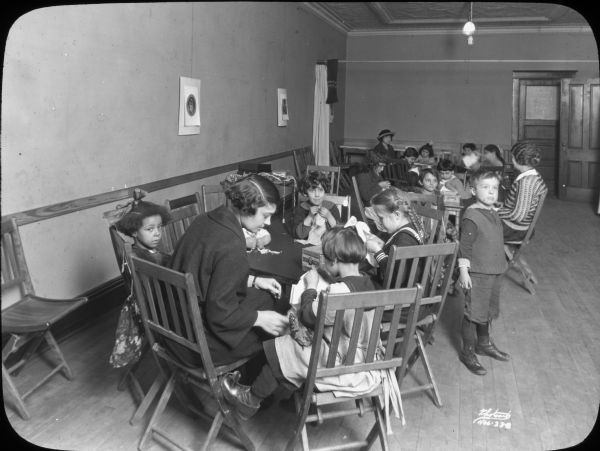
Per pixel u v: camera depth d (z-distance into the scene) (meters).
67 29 2.95
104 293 3.34
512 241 3.85
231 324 1.81
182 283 1.67
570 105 8.17
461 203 4.39
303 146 7.55
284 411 2.29
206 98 4.64
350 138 9.95
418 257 2.11
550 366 2.80
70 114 3.02
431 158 7.20
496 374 2.70
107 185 3.38
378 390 1.83
